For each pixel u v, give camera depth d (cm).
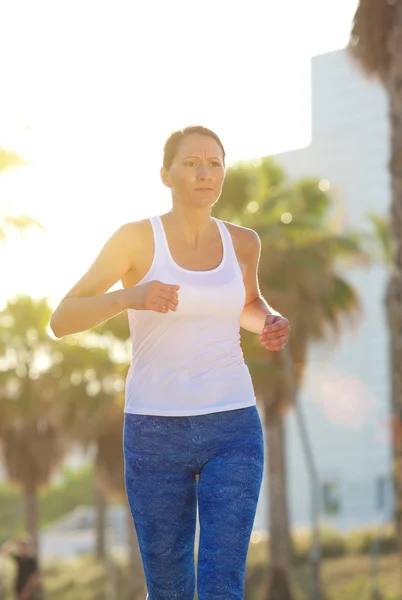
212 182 615
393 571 5512
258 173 5131
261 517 10050
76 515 11994
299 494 11281
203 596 577
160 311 566
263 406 4922
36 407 5309
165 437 604
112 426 4872
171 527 613
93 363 4966
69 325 584
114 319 4897
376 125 11388
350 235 5125
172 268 606
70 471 12294
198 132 623
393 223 2764
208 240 626
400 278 2766
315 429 11219
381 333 10781
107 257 607
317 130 11894
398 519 2833
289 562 5303
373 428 10638
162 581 620
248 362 4769
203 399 604
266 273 4594
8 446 5644
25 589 3278
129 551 5106
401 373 2766
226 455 601
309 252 4647
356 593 5172
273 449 5334
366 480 10600
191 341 604
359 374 10862
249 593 5753
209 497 591
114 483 4922
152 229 615
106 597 6444
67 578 7106
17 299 5400
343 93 11688
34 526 5809
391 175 2773
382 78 2820
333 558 6297
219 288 605
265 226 4706
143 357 613
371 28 2789
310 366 11075
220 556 579
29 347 5359
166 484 608
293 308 4572
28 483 5712
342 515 10419
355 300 4803
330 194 5297
